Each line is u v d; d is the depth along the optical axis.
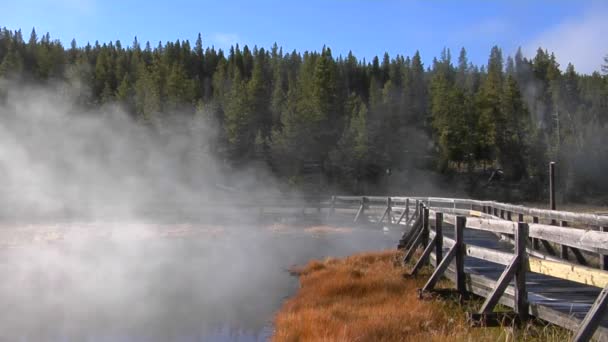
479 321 6.94
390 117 63.19
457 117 60.94
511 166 62.81
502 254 7.28
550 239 6.12
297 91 63.75
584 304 7.34
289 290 12.71
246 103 57.84
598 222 10.12
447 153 60.41
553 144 63.97
